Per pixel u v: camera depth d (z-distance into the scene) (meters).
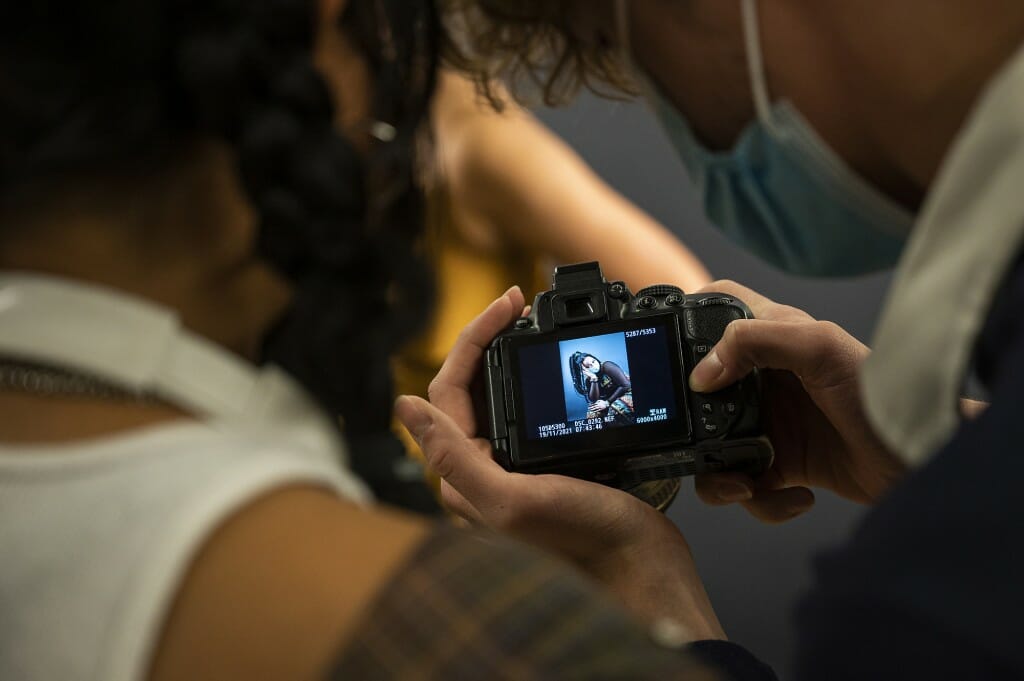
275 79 0.45
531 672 0.39
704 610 0.95
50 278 0.45
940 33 0.57
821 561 0.50
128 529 0.41
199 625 0.40
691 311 1.05
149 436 0.43
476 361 1.08
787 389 1.04
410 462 0.60
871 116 0.62
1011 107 0.49
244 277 0.49
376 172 0.57
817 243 0.70
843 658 0.47
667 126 0.73
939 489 0.46
